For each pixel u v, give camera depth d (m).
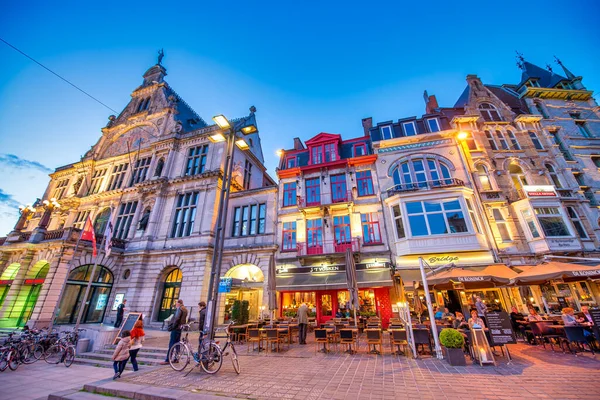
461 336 7.63
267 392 5.62
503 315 8.19
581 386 5.51
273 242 18.42
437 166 17.48
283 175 20.23
